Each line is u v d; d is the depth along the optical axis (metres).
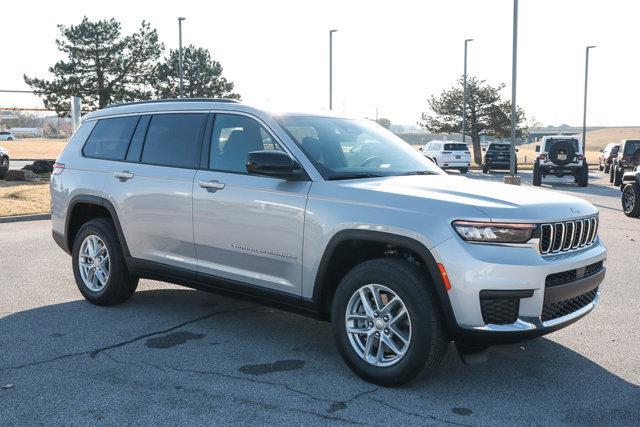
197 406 3.93
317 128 5.12
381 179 4.69
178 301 6.44
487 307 3.90
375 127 5.72
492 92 46.97
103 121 6.34
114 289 6.04
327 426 3.68
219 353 4.89
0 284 7.11
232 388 4.21
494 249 3.90
